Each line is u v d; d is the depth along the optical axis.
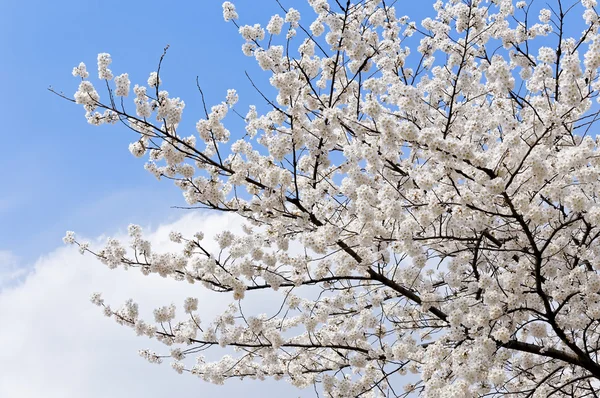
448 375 5.09
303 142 5.03
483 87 6.53
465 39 5.67
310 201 5.15
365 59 5.43
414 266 5.05
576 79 4.62
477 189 4.58
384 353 5.59
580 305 4.95
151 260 5.41
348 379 5.96
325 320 5.63
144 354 6.44
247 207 5.50
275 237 5.40
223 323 5.86
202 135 5.33
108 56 4.96
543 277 5.04
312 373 6.81
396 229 5.11
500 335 4.42
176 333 5.83
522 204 4.21
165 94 4.93
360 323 5.52
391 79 5.77
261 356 6.26
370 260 5.11
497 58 6.30
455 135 5.87
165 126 5.05
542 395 5.30
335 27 5.05
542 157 4.18
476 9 5.66
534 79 4.93
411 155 5.27
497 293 4.66
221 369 6.59
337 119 4.85
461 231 5.09
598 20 5.73
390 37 6.45
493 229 4.94
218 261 5.22
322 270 5.41
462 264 5.41
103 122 5.03
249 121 6.21
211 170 5.37
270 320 6.15
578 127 5.18
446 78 6.34
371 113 4.34
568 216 4.96
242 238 5.25
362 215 4.60
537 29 6.02
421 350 5.34
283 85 5.03
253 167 5.28
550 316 4.80
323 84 5.99
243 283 5.23
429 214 4.55
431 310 5.46
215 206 5.41
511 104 6.21
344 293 6.17
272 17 5.00
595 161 4.43
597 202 4.91
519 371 5.86
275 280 5.29
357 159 4.78
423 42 6.28
